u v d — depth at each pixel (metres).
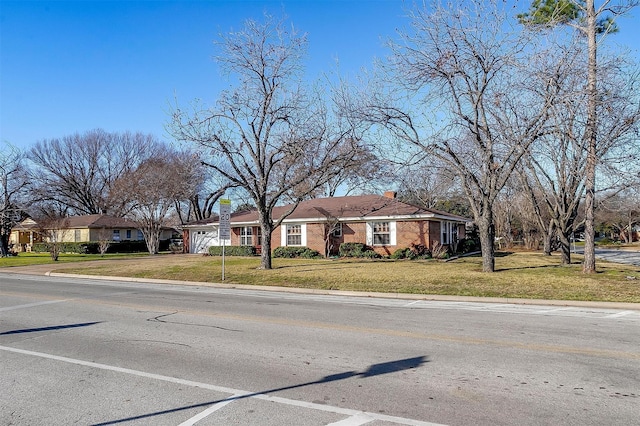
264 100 20.16
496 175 18.02
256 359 6.61
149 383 5.56
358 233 29.58
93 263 27.56
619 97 15.34
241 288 16.55
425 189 40.91
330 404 4.86
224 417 4.52
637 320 9.80
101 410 4.72
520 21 17.95
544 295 12.96
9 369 6.16
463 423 4.38
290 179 23.27
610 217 57.66
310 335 8.22
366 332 8.48
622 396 5.08
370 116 17.97
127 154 61.28
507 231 45.06
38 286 16.91
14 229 50.59
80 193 59.88
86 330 8.67
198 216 50.47
